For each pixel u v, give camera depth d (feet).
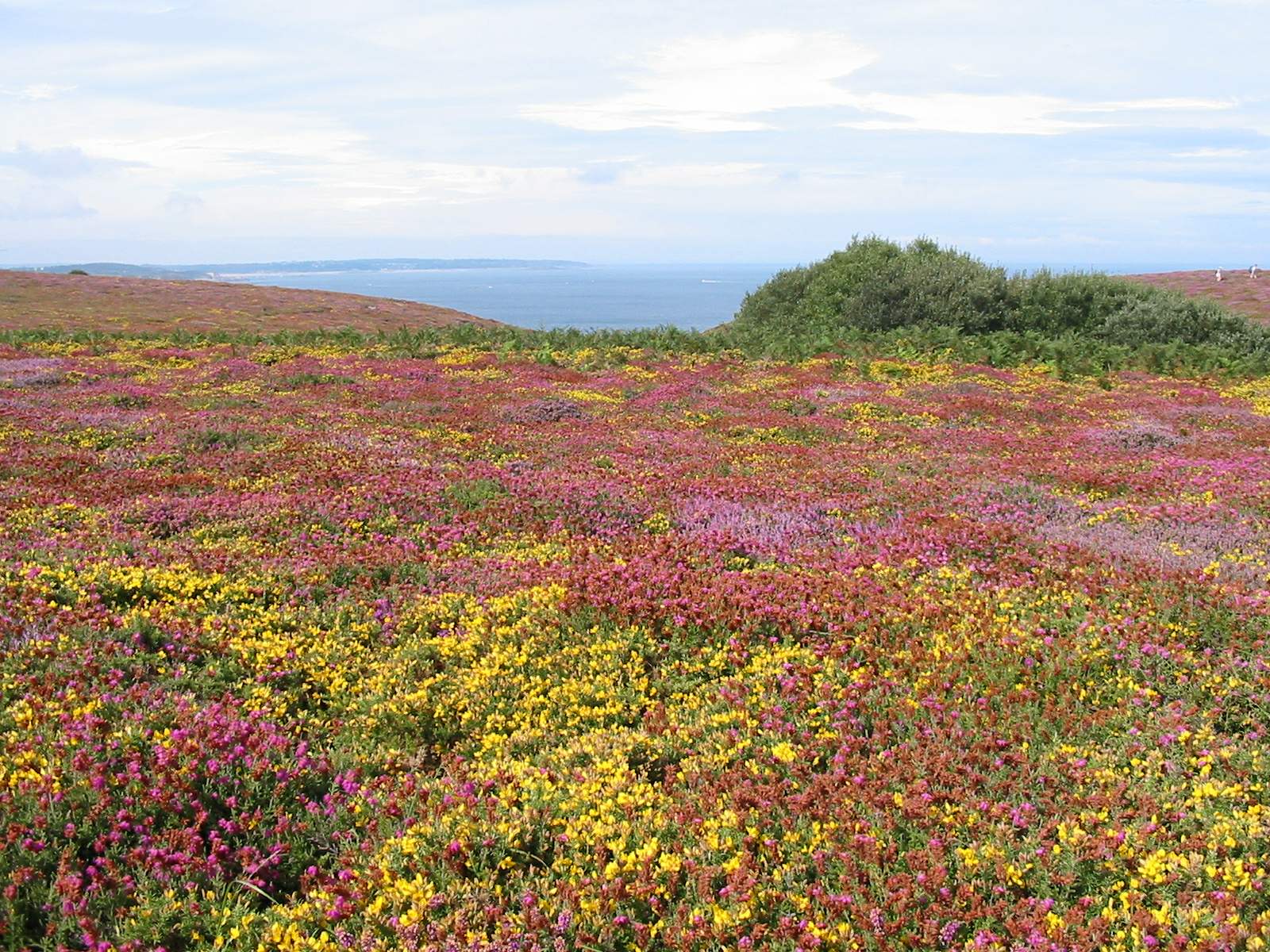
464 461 57.93
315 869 18.16
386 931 16.37
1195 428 79.30
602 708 24.80
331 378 95.81
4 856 17.04
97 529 38.99
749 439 71.51
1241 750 21.57
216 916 16.69
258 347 129.08
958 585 33.86
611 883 16.94
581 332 144.46
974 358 119.75
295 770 20.92
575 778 21.08
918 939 15.85
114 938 15.94
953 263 152.15
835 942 15.67
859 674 25.93
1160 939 15.55
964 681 25.62
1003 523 43.62
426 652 28.94
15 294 246.68
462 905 16.72
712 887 17.17
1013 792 19.99
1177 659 26.04
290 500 44.62
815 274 173.47
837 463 60.59
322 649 28.43
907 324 143.54
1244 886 16.55
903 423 79.61
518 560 37.99
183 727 21.77
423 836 18.69
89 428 63.00
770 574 34.68
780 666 26.73
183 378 95.96
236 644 27.78
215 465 53.11
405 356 119.96
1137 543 39.73
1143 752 21.72
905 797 19.71
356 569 36.11
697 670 27.61
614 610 30.66
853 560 37.35
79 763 19.49
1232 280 277.23
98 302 243.40
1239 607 29.37
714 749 22.75
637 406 85.71
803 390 96.99
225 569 34.42
